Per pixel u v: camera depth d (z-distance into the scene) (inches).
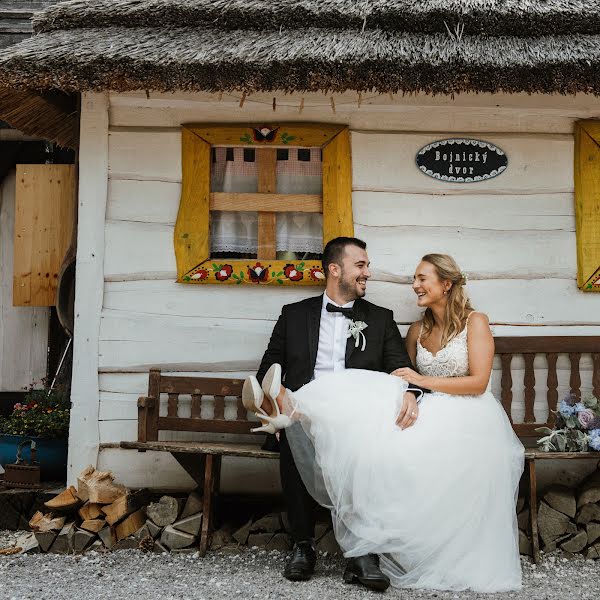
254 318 178.1
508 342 174.9
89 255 177.9
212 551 159.5
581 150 178.9
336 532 139.6
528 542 157.9
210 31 172.7
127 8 176.1
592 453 154.1
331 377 148.9
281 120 179.9
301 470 144.1
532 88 159.6
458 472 139.7
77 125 188.4
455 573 136.6
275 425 144.8
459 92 162.4
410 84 159.0
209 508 157.3
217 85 160.2
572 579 144.0
